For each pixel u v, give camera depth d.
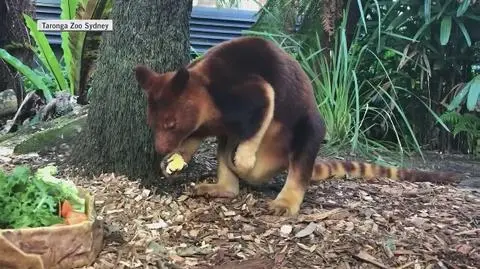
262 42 4.02
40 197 3.17
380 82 7.43
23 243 2.86
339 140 6.70
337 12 7.02
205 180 4.61
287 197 4.00
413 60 7.28
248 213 3.92
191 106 3.69
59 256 2.96
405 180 5.29
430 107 7.34
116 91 4.41
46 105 7.37
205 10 11.56
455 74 7.45
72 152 4.82
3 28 8.23
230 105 3.77
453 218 4.19
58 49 10.34
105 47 4.52
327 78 6.87
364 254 3.39
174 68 4.41
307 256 3.36
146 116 4.35
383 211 4.21
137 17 4.38
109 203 3.99
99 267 3.08
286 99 3.97
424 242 3.63
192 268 3.17
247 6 12.28
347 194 4.69
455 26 7.16
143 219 3.79
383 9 7.64
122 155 4.44
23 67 7.53
